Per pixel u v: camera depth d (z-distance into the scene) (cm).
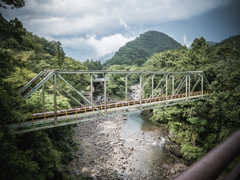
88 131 4291
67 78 5322
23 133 1805
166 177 2575
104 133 4150
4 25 1269
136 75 11675
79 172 2625
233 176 145
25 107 1809
